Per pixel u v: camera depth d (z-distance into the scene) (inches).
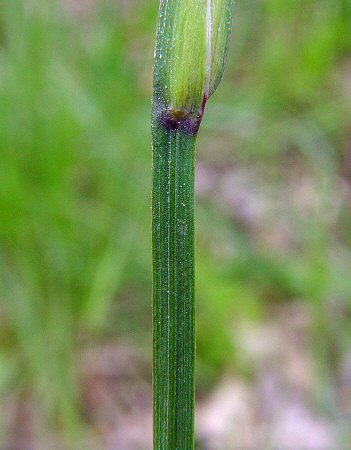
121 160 4.2
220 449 3.8
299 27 5.3
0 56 4.2
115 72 4.4
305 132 4.9
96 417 3.9
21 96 4.0
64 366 3.8
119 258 4.0
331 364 4.1
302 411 3.9
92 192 4.2
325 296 4.2
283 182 5.1
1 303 3.9
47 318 3.8
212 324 4.0
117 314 4.1
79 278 3.9
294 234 4.7
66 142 4.0
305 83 5.1
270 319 4.2
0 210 3.8
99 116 4.2
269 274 4.3
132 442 3.8
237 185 5.0
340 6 5.3
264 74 5.1
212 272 4.1
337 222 4.8
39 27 4.1
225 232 4.4
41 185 3.9
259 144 5.0
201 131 5.1
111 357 4.1
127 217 4.1
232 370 4.0
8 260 3.9
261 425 3.9
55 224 3.9
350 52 5.6
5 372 3.8
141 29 4.8
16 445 3.7
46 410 3.7
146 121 4.4
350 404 3.9
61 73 4.2
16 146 3.9
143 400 4.0
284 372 4.1
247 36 5.2
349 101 5.2
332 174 4.9
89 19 4.9
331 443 3.8
